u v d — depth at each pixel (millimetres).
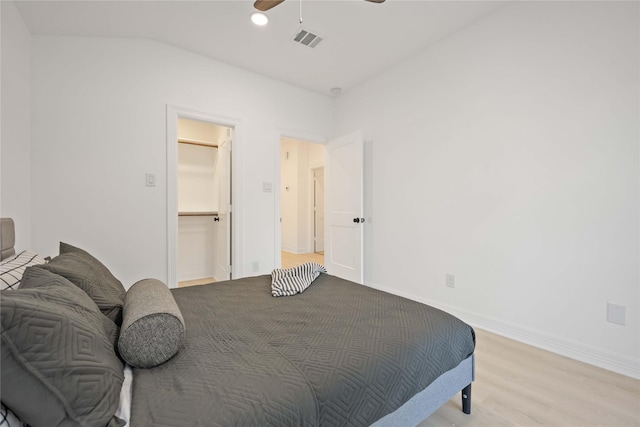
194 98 2912
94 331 778
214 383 806
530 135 2180
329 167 3971
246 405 729
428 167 2891
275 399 762
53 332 632
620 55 1804
